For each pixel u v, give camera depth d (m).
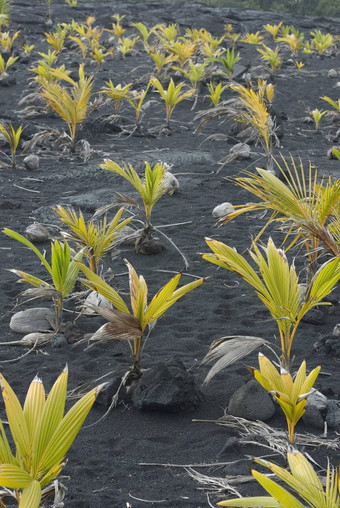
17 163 7.56
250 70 14.69
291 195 3.29
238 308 4.11
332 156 8.12
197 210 6.03
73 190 6.65
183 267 4.75
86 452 2.59
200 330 3.80
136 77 13.55
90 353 3.49
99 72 13.93
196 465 2.51
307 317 3.91
